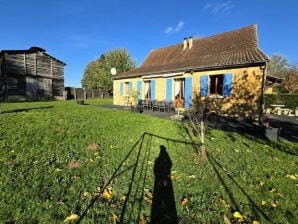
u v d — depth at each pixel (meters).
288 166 4.86
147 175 4.13
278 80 14.94
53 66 31.02
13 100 26.06
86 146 5.81
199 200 3.34
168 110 14.88
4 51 25.23
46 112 12.48
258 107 11.96
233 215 3.01
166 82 17.17
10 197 3.25
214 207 3.18
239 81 12.70
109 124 8.98
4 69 25.80
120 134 7.21
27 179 3.84
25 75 27.47
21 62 26.97
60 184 3.72
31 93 28.27
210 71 14.13
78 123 8.93
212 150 5.76
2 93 26.80
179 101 15.69
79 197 3.34
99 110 14.55
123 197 3.34
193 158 5.08
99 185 3.71
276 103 20.58
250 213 3.07
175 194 3.49
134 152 5.41
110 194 3.42
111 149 5.62
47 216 2.86
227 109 13.34
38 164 4.54
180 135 7.21
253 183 3.95
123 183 3.80
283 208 3.20
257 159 5.22
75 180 3.86
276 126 10.41
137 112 14.27
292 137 7.91
